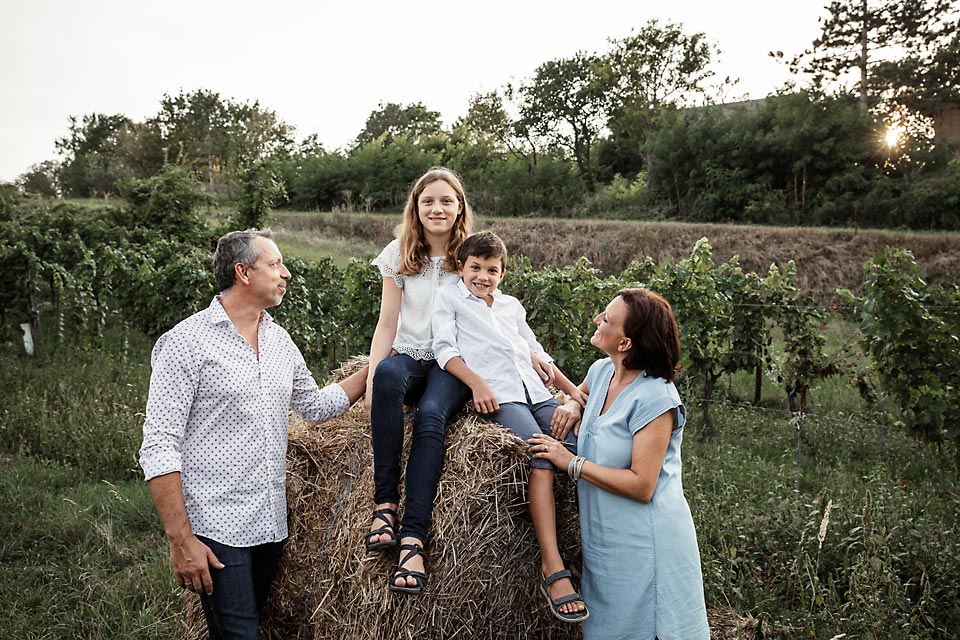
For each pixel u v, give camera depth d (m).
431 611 2.20
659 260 20.97
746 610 3.08
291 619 2.73
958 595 3.24
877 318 5.16
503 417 2.43
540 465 2.29
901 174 27.94
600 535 2.27
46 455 5.50
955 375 4.98
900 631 2.80
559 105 46.19
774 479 4.74
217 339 2.36
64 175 50.34
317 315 9.72
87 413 6.20
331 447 2.79
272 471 2.44
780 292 7.55
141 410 6.28
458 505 2.24
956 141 29.44
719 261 20.23
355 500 2.54
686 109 39.47
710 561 3.30
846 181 27.55
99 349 9.26
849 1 35.38
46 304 11.23
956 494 4.76
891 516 3.80
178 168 15.96
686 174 32.25
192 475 2.32
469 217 2.80
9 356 9.03
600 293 7.14
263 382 2.42
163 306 9.79
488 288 2.62
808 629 2.84
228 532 2.32
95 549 3.95
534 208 35.34
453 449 2.36
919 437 5.17
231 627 2.31
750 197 29.36
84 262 9.95
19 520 4.27
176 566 2.23
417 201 2.70
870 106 35.31
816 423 6.59
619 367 2.40
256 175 15.80
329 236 25.47
